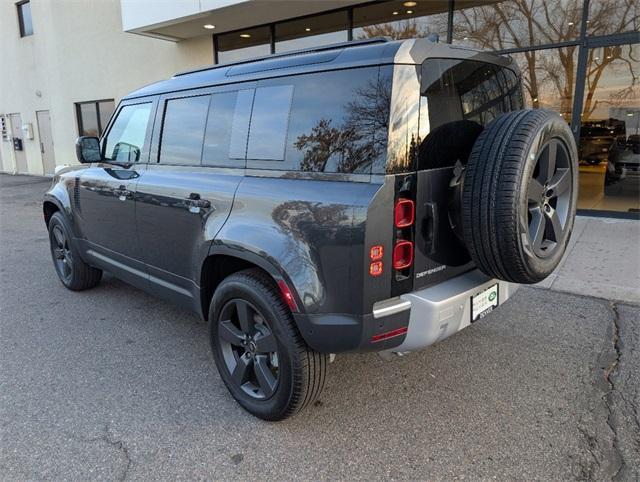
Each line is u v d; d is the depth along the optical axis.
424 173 2.24
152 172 3.39
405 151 2.15
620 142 7.50
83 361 3.35
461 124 2.46
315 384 2.45
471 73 2.53
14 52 16.92
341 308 2.19
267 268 2.38
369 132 2.15
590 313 3.99
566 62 7.32
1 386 3.03
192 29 10.34
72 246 4.49
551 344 3.48
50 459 2.36
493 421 2.61
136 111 3.70
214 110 2.95
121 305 4.42
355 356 3.34
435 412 2.70
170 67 12.01
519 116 2.27
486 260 2.27
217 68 3.10
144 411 2.75
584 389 2.90
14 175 18.08
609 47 7.02
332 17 8.99
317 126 2.35
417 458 2.33
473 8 7.71
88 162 4.03
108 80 13.71
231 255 2.59
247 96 2.73
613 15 6.84
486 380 3.02
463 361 3.26
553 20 7.23
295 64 2.50
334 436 2.51
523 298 4.34
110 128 4.04
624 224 6.86
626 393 2.84
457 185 2.38
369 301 2.14
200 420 2.66
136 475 2.25
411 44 2.17
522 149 2.15
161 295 3.48
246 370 2.70
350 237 2.11
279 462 2.32
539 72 7.55
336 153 2.26
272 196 2.44
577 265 5.14
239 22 9.73
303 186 2.34
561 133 2.36
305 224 2.26
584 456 2.32
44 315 4.20
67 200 4.40
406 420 2.63
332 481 2.20
